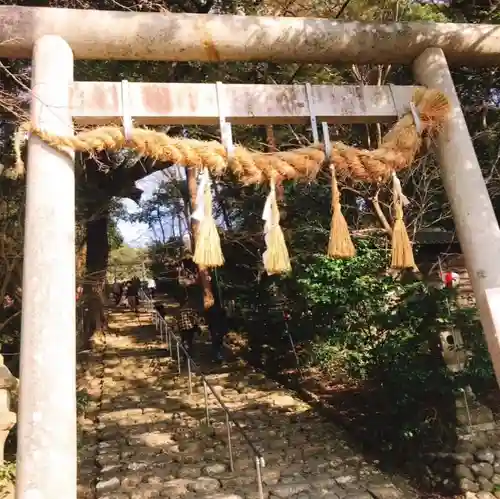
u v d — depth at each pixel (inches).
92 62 229.8
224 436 247.0
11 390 167.3
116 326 554.3
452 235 328.8
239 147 115.8
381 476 213.3
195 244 114.0
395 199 126.8
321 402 283.3
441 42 135.2
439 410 210.2
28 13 111.1
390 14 219.0
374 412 244.1
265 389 315.3
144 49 118.3
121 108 110.1
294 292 312.7
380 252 260.4
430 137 129.9
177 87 114.7
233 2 252.7
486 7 264.1
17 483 89.5
